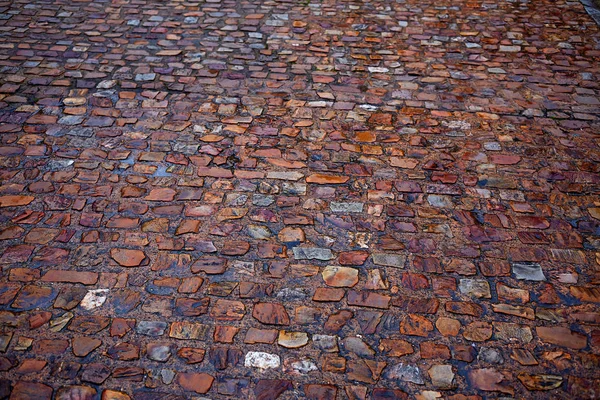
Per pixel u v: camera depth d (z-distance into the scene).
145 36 5.02
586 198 3.25
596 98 4.24
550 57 4.83
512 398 2.18
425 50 4.92
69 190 3.21
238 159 3.51
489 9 5.75
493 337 2.42
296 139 3.71
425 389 2.21
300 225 3.01
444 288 2.65
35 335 2.37
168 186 3.27
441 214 3.12
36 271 2.68
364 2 5.87
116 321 2.44
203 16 5.44
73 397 2.13
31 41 4.83
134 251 2.81
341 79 4.43
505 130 3.85
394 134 3.79
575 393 2.20
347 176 3.39
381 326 2.46
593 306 2.57
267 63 4.64
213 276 2.68
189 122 3.86
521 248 2.89
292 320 2.48
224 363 2.29
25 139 3.62
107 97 4.11
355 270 2.74
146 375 2.23
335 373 2.26
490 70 4.62
